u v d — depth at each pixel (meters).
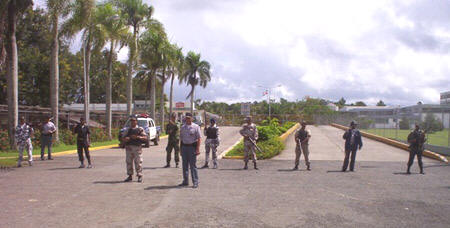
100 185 9.21
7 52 17.64
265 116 61.88
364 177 11.13
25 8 18.02
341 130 41.66
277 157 17.12
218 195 8.17
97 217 6.29
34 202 7.33
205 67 52.56
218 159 15.93
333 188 9.18
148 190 8.64
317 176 11.21
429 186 9.65
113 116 38.03
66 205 7.11
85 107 24.42
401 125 25.80
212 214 6.55
